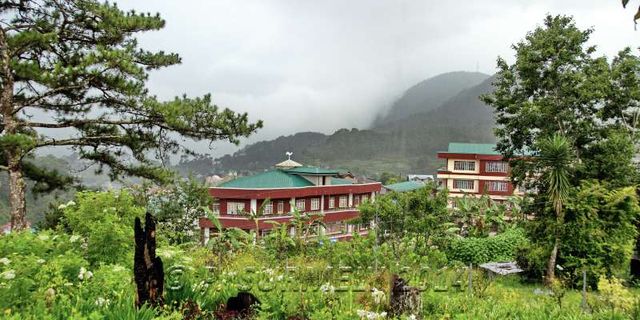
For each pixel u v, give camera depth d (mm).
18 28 16469
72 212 9203
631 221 21406
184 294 6773
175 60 18500
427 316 8055
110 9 16688
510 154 28750
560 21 26828
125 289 6531
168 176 18094
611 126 26984
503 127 29312
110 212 9055
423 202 25172
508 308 9062
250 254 16312
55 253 7711
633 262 23125
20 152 14570
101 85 15758
